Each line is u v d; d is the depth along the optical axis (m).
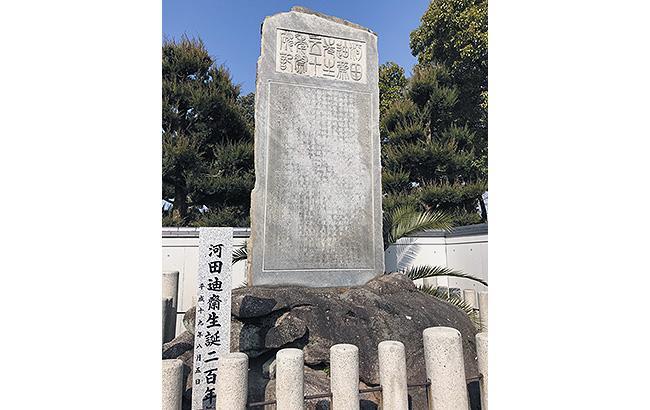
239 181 9.41
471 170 9.86
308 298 3.85
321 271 4.60
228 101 9.74
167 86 9.36
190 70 9.78
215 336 2.97
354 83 5.05
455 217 9.05
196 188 9.36
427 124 9.84
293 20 4.91
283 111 4.73
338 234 4.73
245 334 3.54
